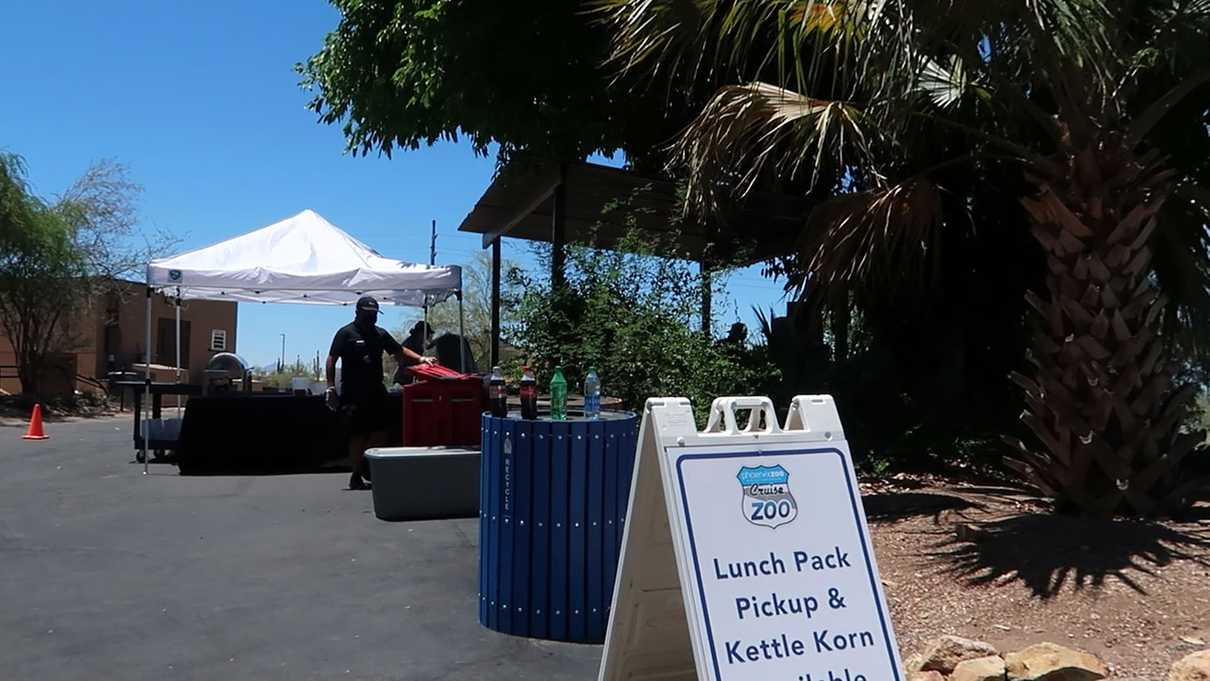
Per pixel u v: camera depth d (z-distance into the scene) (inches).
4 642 204.1
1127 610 197.6
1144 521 255.6
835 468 154.5
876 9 232.7
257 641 206.4
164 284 441.7
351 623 219.0
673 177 427.2
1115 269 256.5
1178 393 266.2
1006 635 193.9
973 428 412.5
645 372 378.6
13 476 432.1
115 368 1136.8
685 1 297.3
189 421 447.5
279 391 624.4
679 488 142.8
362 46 503.8
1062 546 234.7
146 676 186.1
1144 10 289.0
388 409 424.2
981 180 409.1
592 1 438.0
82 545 290.5
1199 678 164.1
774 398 410.0
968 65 264.2
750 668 138.3
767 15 297.6
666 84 445.1
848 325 452.4
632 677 161.2
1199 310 336.2
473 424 369.7
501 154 513.3
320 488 395.9
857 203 352.2
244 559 274.4
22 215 951.0
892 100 257.9
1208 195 305.7
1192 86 268.2
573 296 401.4
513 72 455.5
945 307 446.6
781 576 144.8
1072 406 260.5
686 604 138.8
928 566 234.2
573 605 207.9
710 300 403.5
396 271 470.3
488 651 202.1
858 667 144.6
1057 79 256.2
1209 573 211.3
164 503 359.6
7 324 1002.1
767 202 445.7
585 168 442.9
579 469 207.6
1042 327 273.3
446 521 325.4
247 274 448.8
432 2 452.8
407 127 509.0
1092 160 256.5
